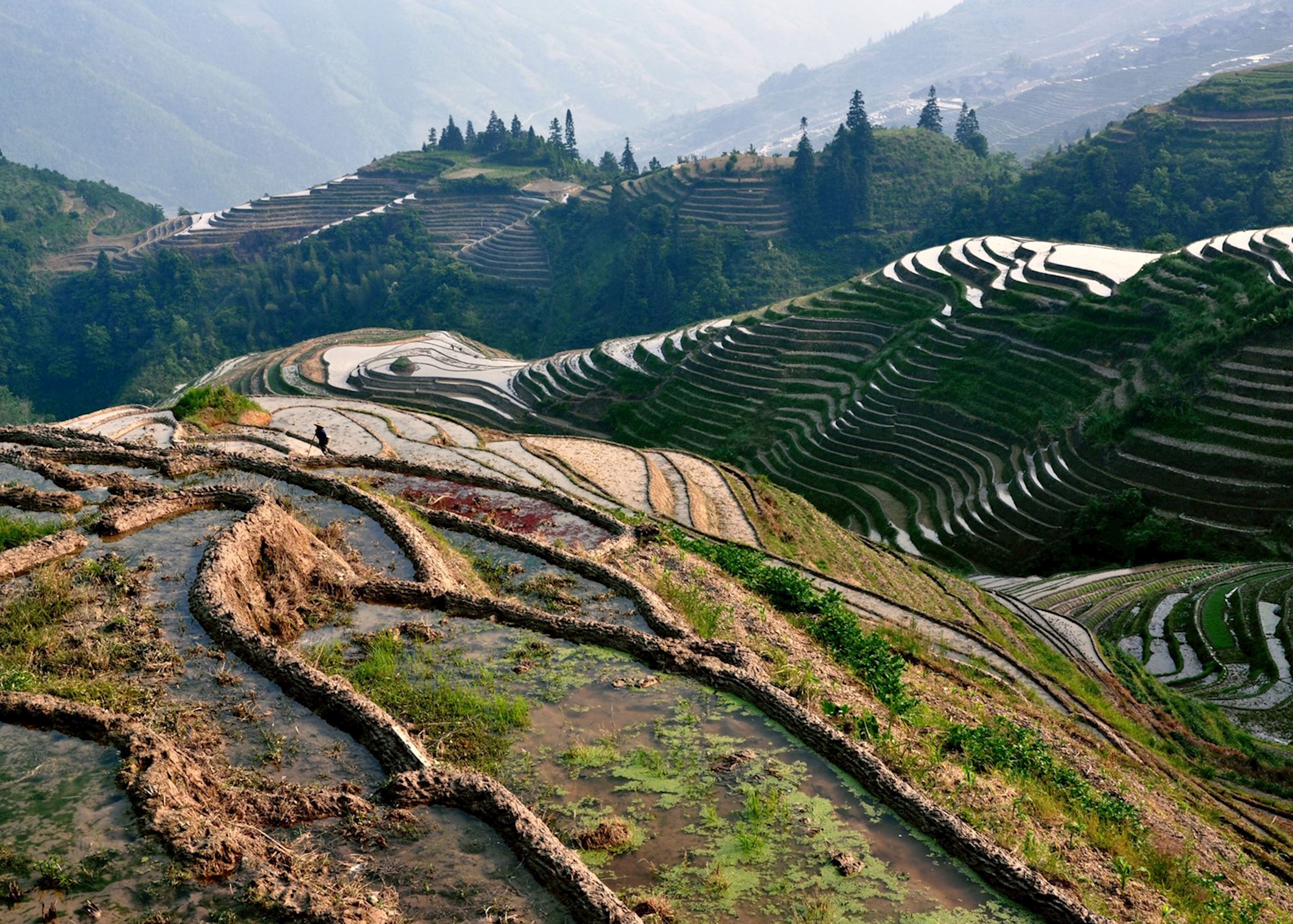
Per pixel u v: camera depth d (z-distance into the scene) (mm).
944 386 69750
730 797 10734
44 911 8289
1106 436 55781
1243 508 48562
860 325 83500
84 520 16906
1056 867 10719
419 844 9469
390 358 109750
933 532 56906
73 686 11570
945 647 24578
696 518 33531
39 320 171125
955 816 10477
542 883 8992
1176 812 17172
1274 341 54531
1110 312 65812
